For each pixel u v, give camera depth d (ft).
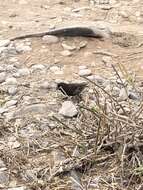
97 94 3.99
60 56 5.12
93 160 3.62
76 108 4.16
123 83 4.30
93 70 4.88
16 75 4.76
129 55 5.15
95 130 3.80
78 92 4.45
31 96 4.41
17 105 4.30
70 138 3.83
